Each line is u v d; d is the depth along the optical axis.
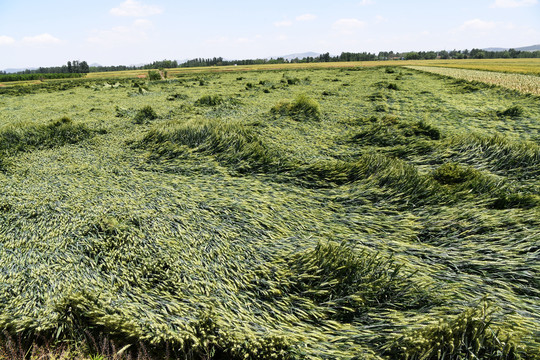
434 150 5.49
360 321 2.13
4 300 2.44
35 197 3.94
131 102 14.63
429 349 1.71
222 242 2.96
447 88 16.69
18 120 10.50
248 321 2.17
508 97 12.78
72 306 2.21
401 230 3.19
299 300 2.32
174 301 2.35
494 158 4.82
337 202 3.85
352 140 6.56
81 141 6.59
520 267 2.47
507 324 1.86
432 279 2.43
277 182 4.46
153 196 3.85
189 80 33.09
